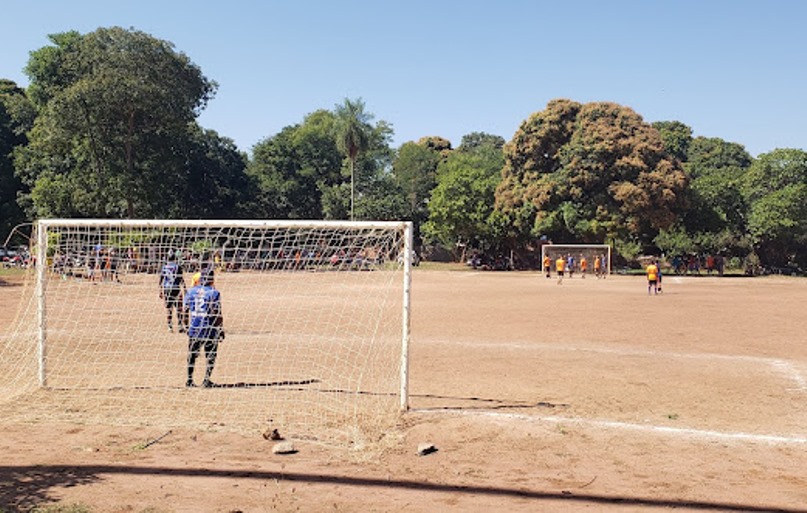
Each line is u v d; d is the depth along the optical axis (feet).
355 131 197.88
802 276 176.35
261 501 17.51
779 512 17.26
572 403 29.32
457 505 17.47
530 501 17.84
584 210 176.45
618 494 18.47
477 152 269.23
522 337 51.01
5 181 185.88
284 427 24.91
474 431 24.45
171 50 163.84
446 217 191.93
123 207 175.63
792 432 25.00
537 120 189.57
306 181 234.79
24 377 33.58
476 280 143.23
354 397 29.81
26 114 195.52
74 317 58.13
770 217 174.29
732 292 108.06
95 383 32.27
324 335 49.98
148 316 59.26
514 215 187.11
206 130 214.69
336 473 19.97
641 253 193.67
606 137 174.81
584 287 120.06
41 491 17.98
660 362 40.24
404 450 22.45
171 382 32.55
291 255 43.42
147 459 21.06
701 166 269.85
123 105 152.66
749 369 38.06
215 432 24.21
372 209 210.79
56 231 43.78
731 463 21.36
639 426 25.44
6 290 85.20
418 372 36.32
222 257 43.73
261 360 38.96
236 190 217.15
